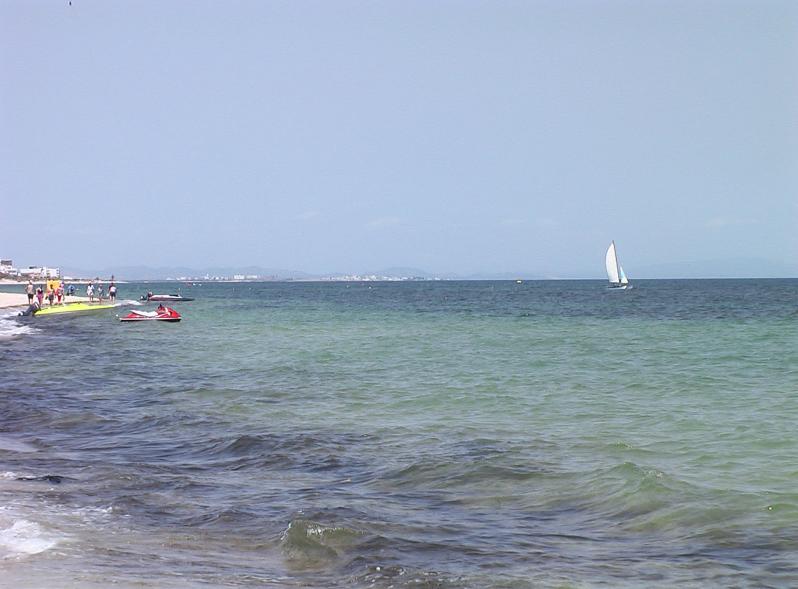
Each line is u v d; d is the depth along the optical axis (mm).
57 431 24578
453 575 11953
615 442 22078
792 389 32625
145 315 84500
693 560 12836
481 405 29172
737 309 109125
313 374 38812
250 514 15250
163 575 11945
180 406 29141
